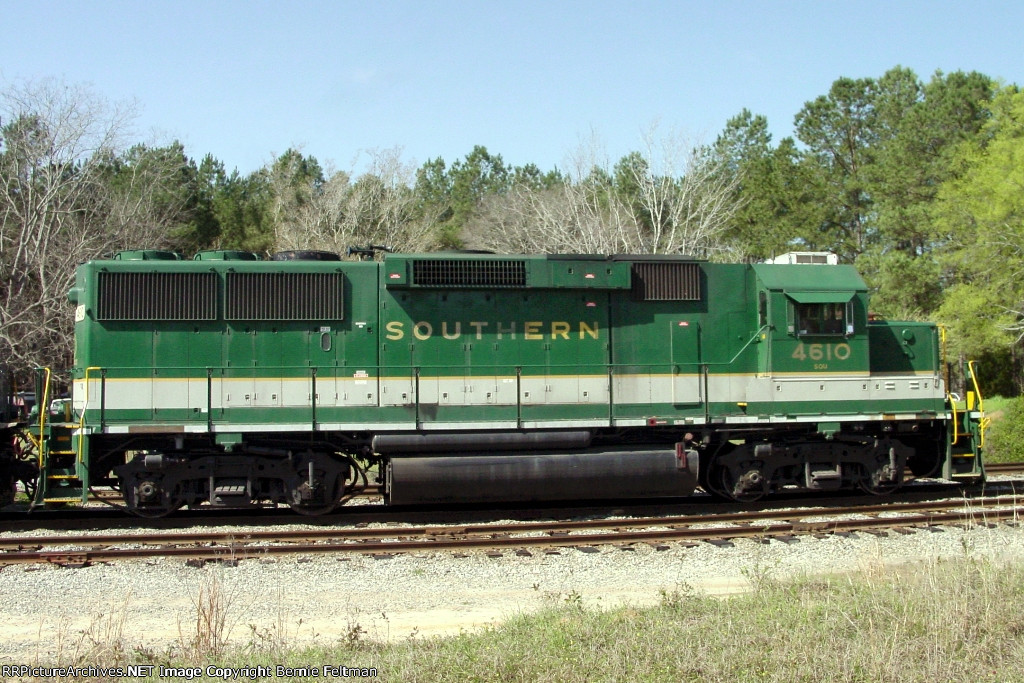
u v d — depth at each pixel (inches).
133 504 516.4
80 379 524.4
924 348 598.2
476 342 552.7
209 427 519.2
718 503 587.2
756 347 574.9
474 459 534.0
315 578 406.6
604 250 1598.2
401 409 542.0
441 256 546.3
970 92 1824.6
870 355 592.4
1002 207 1445.6
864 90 1998.0
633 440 573.9
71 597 379.2
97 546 460.1
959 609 301.1
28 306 1293.1
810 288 570.6
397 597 385.7
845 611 309.6
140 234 1566.2
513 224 2003.0
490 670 268.4
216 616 319.9
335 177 2009.1
